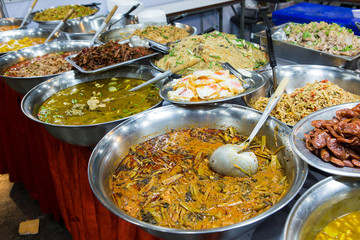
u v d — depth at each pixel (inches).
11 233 103.7
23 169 108.7
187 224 40.3
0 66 96.8
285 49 87.9
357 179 39.0
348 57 74.5
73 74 85.8
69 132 57.7
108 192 45.1
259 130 54.2
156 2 192.5
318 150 44.1
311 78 73.2
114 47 86.4
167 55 88.3
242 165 46.8
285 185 43.7
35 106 73.5
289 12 132.6
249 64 81.5
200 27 230.2
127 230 55.4
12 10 163.5
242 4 204.2
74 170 68.7
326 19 116.4
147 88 79.9
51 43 109.8
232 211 41.7
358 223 38.6
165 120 58.9
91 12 148.0
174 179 48.4
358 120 44.5
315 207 36.5
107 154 50.2
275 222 39.2
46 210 107.7
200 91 61.9
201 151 54.5
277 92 54.3
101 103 74.7
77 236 82.8
